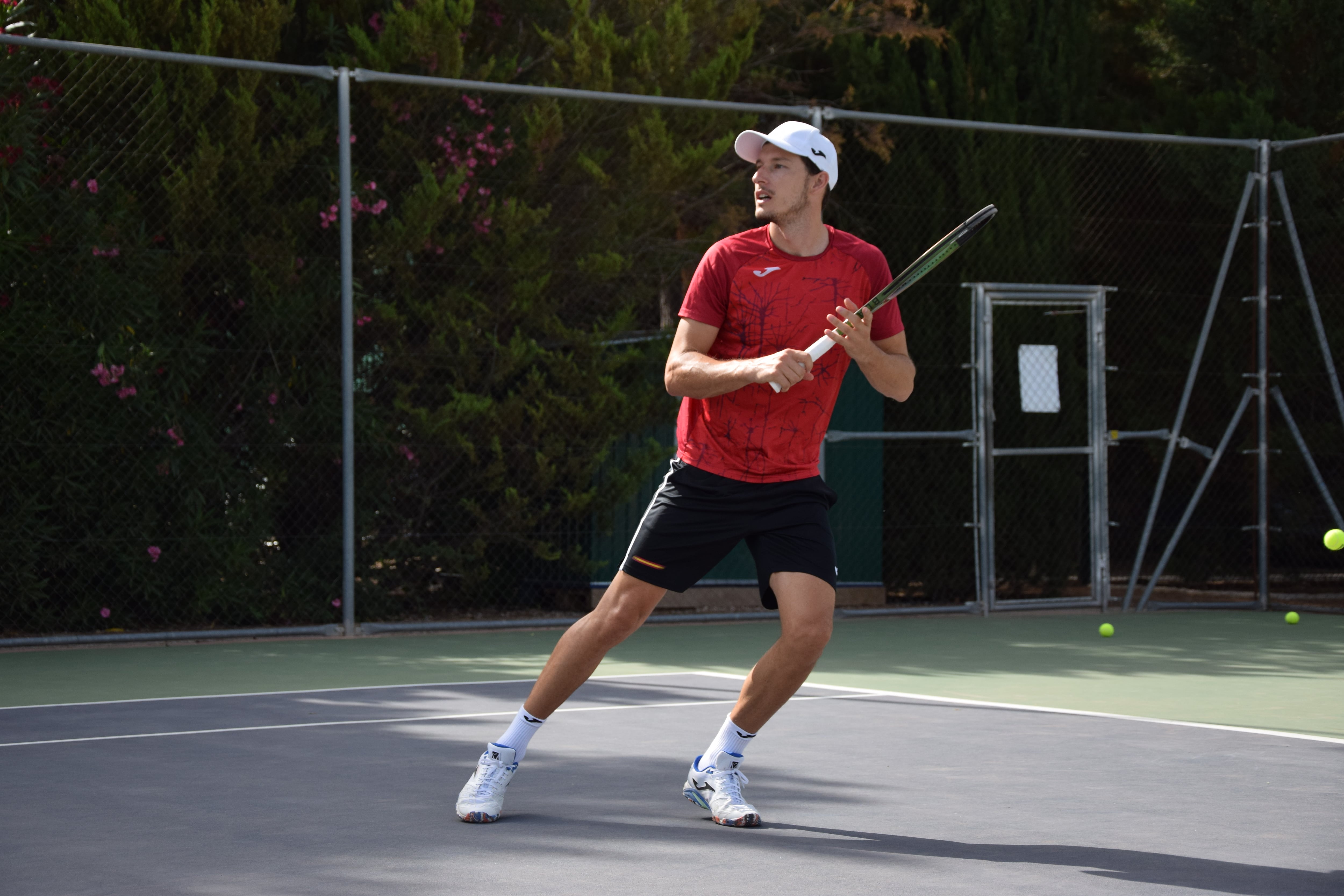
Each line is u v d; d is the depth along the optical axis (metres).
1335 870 6.18
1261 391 19.11
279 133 16.45
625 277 17.66
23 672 13.12
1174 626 17.36
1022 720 10.22
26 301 15.02
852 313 6.74
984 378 18.09
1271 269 20.39
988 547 18.30
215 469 15.86
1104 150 20.91
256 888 5.85
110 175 15.51
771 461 7.00
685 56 17.83
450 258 16.83
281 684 12.26
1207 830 6.91
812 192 7.11
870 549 18.41
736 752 7.09
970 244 19.41
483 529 17.03
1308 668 13.60
